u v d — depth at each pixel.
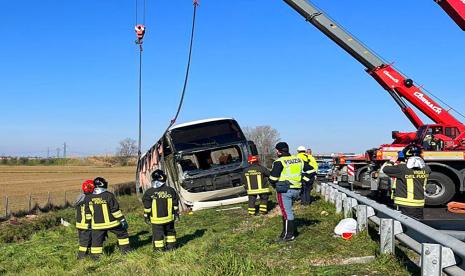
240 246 8.89
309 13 17.81
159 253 9.31
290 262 7.34
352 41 17.80
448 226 8.45
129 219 17.02
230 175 17.11
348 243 8.17
